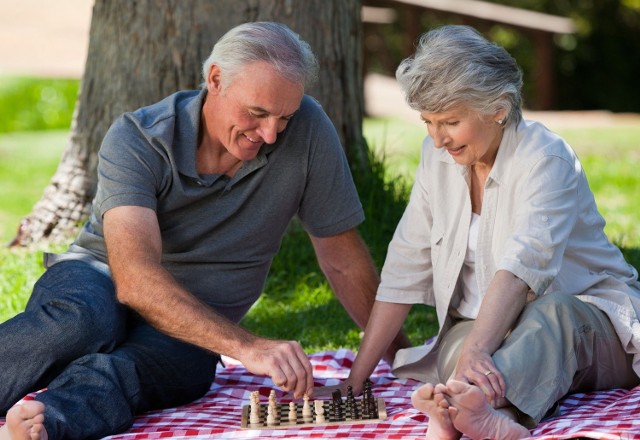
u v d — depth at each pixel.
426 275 3.96
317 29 6.59
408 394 3.86
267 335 5.48
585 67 24.97
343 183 4.11
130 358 3.62
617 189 10.95
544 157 3.57
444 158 3.79
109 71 6.73
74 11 21.23
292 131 3.96
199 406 3.84
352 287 4.24
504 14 21.53
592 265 3.73
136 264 3.59
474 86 3.40
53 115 18.55
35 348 3.54
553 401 3.29
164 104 3.95
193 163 3.86
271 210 4.00
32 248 6.94
